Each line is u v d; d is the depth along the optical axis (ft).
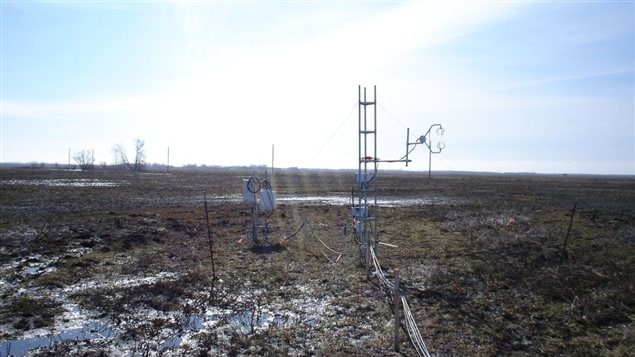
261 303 37.99
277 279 44.86
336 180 294.66
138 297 38.86
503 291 41.78
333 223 87.10
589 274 47.55
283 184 232.73
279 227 79.97
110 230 72.28
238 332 31.42
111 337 30.81
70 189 164.45
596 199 156.46
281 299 39.09
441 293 40.83
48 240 62.03
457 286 42.73
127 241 63.41
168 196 147.23
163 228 76.38
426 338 30.71
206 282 43.80
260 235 70.74
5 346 29.12
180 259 54.03
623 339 31.04
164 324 33.01
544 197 163.02
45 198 126.93
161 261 52.75
